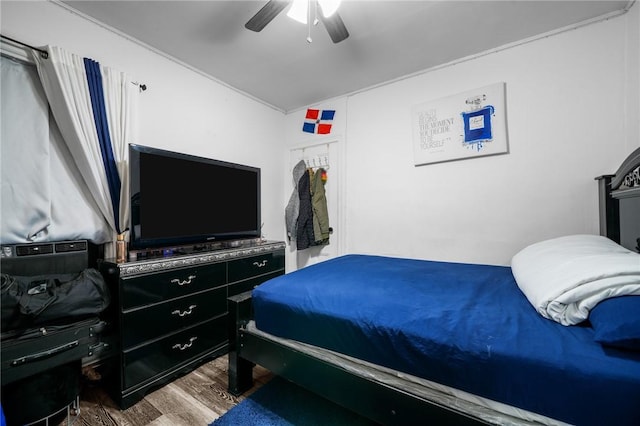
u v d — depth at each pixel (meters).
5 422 1.05
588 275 0.90
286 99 3.07
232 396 1.49
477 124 2.20
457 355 0.87
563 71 1.92
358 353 1.09
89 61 1.68
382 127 2.70
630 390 0.66
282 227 3.35
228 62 2.31
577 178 1.88
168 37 1.97
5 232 1.42
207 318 1.86
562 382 0.72
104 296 1.38
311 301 1.25
